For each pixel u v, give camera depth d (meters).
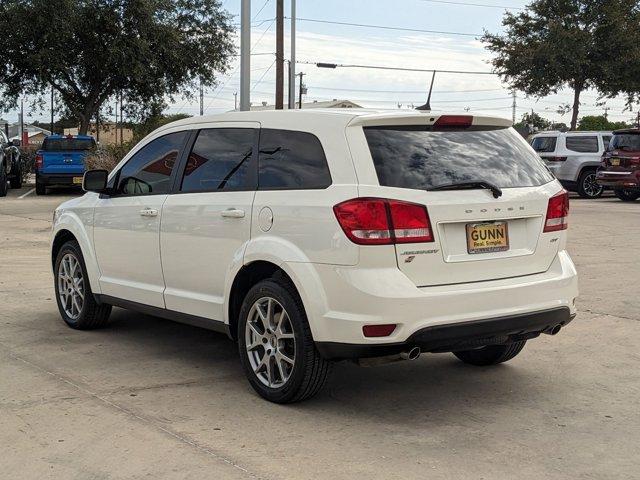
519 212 4.78
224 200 5.18
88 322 6.74
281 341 4.82
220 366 5.75
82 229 6.62
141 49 28.23
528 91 33.78
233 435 4.33
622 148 20.47
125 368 5.66
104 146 24.70
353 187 4.43
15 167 26.97
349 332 4.35
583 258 10.95
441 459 4.03
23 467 3.87
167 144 5.96
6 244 12.39
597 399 5.07
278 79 26.56
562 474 3.87
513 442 4.29
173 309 5.68
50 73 28.39
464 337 4.46
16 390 5.09
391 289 4.29
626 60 31.52
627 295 8.38
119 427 4.43
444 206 4.47
